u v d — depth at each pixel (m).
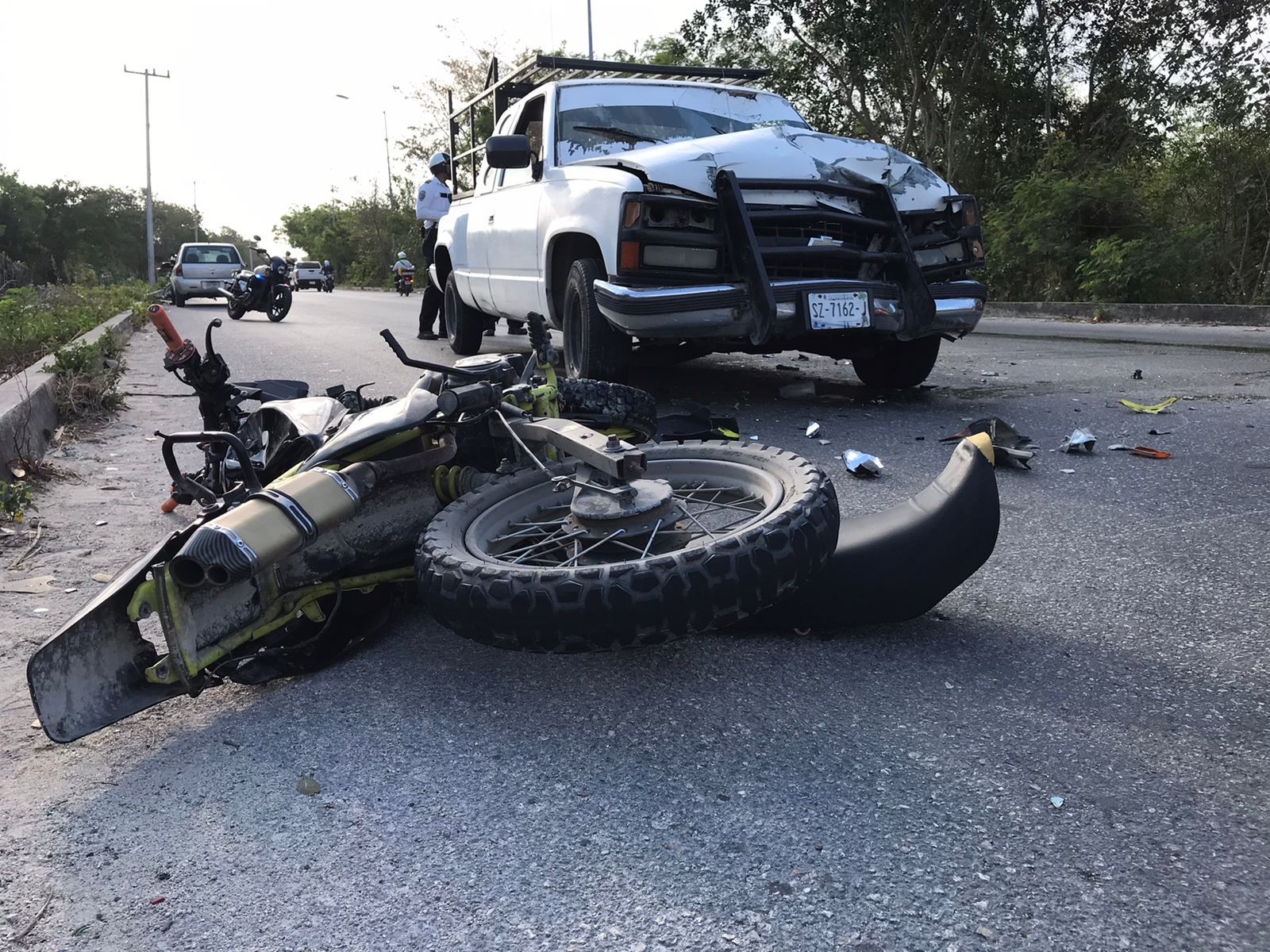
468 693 2.62
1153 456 4.93
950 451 5.11
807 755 2.25
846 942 1.68
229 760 2.36
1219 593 3.16
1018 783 2.12
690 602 2.21
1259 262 15.61
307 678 2.78
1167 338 11.21
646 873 1.88
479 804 2.13
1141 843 1.92
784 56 22.11
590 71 7.69
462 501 2.78
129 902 1.88
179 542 2.57
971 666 2.68
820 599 2.77
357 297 31.50
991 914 1.74
